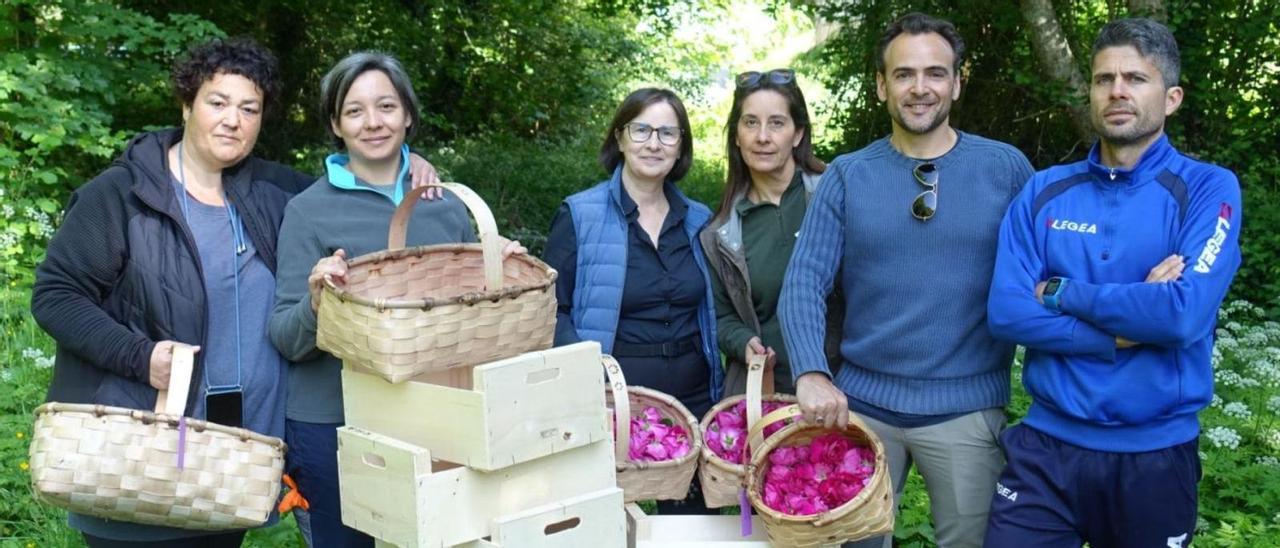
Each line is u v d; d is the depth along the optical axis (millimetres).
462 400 2570
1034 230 2914
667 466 3070
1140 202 2795
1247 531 4254
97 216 2732
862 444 3150
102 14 8805
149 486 2541
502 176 12695
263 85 2904
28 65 8289
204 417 2805
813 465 3123
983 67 11266
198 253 2816
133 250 2752
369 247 2992
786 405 3377
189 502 2578
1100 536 2953
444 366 2586
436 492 2559
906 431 3162
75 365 2764
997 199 3059
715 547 3098
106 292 2775
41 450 2527
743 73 3689
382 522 2668
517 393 2584
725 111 21359
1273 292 8719
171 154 2912
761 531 3143
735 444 3309
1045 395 2910
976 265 3057
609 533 2787
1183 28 10008
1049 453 2934
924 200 3049
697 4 18453
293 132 12711
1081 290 2746
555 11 15633
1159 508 2826
